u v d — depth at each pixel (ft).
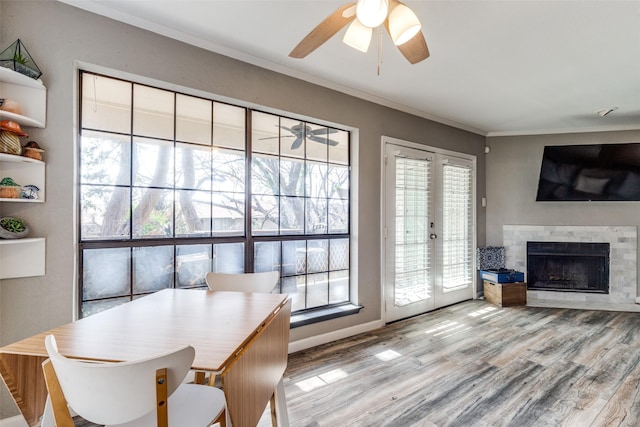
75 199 6.00
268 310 4.79
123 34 6.28
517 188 14.49
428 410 6.10
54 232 5.72
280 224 8.94
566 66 8.14
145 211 6.99
